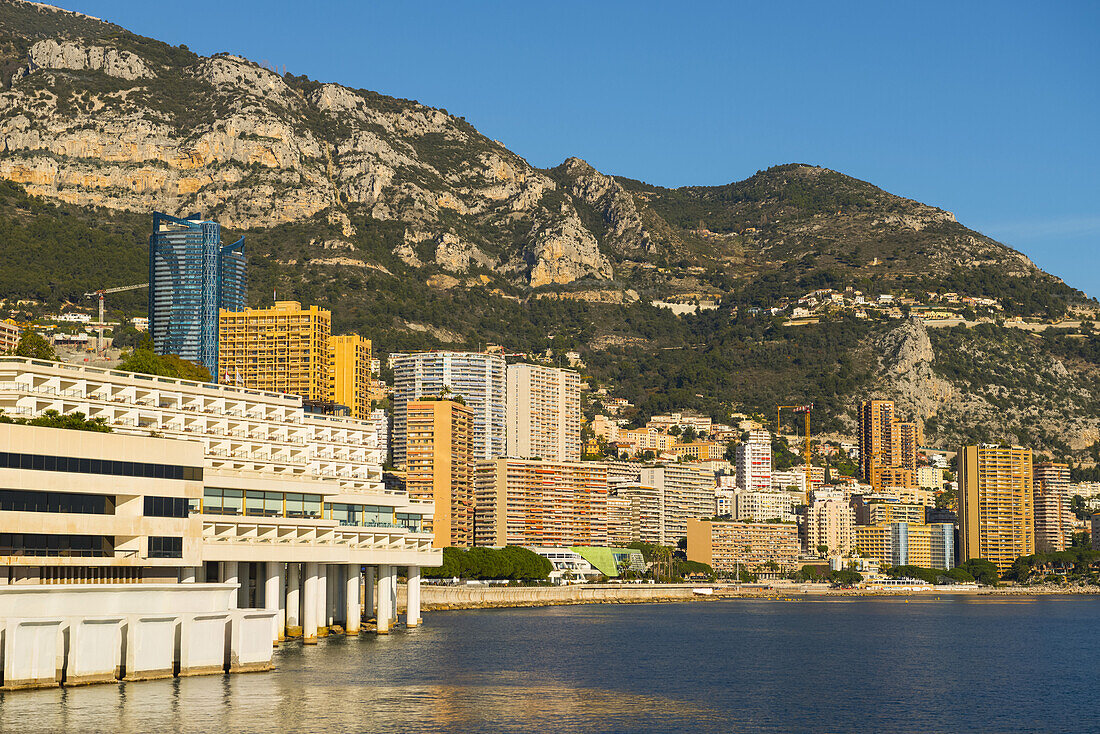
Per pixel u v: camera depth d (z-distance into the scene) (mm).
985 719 185000
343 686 180250
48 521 161375
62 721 138500
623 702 188250
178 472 175000
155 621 163125
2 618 146125
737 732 165500
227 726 143875
